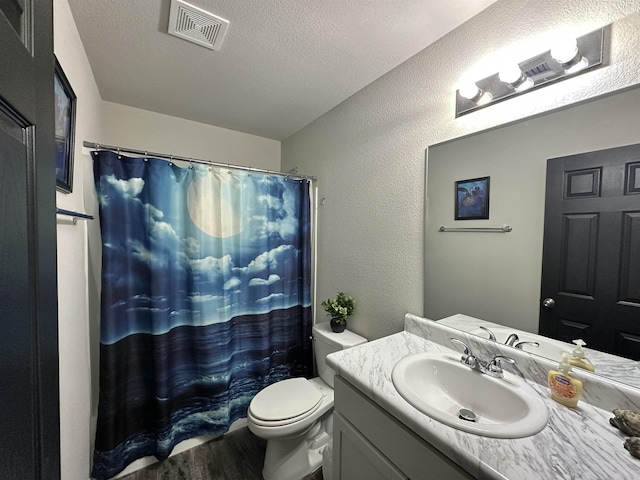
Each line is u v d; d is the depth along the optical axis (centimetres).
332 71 154
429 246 135
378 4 107
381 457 89
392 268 154
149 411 152
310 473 147
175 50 134
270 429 131
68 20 104
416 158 140
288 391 155
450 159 125
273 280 195
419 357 111
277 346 200
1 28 37
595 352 86
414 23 117
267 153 265
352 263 182
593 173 86
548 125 96
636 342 79
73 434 106
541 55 94
